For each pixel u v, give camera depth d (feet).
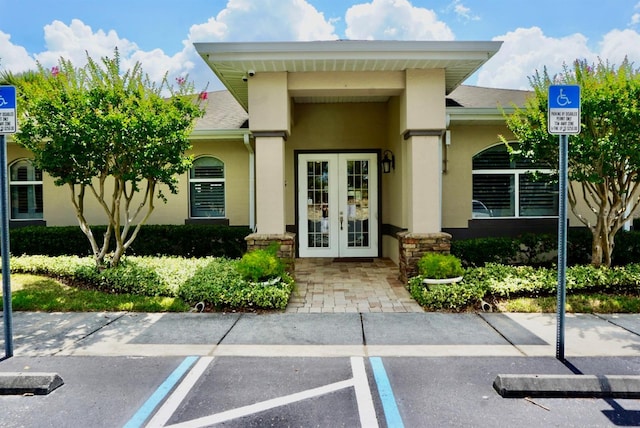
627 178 19.31
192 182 31.50
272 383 10.64
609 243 20.47
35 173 32.65
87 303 17.42
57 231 29.48
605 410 9.27
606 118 17.71
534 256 24.57
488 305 16.99
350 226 31.30
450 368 11.45
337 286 21.68
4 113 11.89
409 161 21.50
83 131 17.88
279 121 20.84
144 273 20.20
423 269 19.10
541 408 9.36
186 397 9.93
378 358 12.19
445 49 19.04
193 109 20.11
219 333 14.39
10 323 12.28
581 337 13.71
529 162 27.50
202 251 28.84
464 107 26.50
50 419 8.98
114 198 21.13
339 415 9.09
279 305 16.98
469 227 27.12
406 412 9.20
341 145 31.17
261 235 20.81
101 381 10.78
